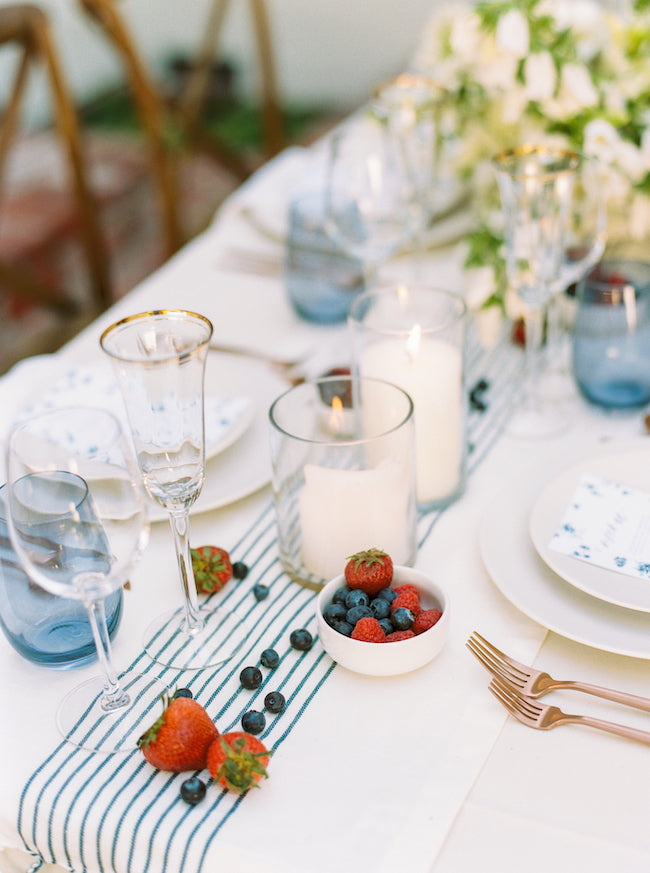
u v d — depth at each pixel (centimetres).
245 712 72
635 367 102
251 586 85
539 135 119
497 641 77
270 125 275
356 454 78
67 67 359
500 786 65
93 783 67
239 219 155
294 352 120
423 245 140
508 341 123
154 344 73
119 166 339
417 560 87
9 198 305
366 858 61
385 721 70
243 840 62
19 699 75
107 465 64
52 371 117
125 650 79
